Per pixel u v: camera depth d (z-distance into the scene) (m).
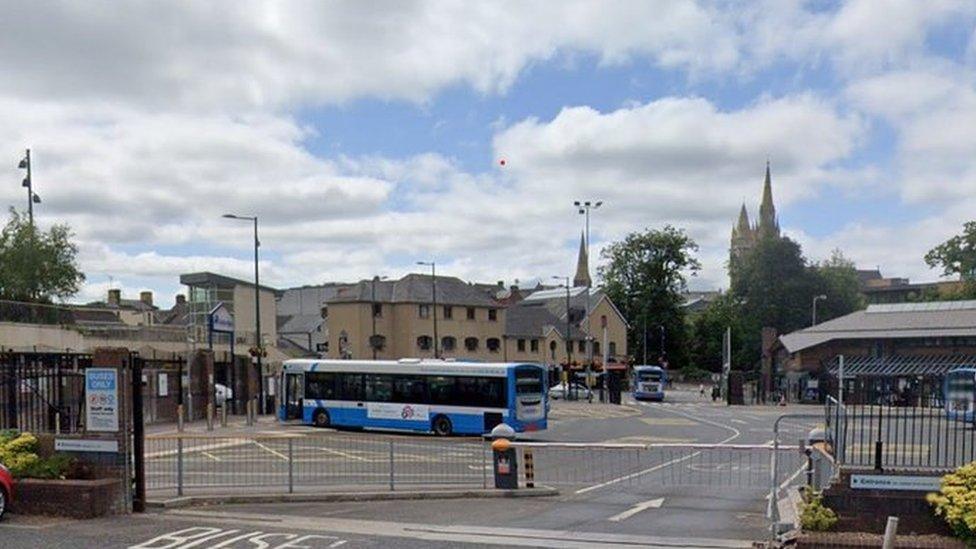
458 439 32.91
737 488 19.98
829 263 107.50
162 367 41.66
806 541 10.53
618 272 109.75
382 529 13.30
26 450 14.86
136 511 14.98
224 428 37.47
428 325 86.81
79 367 17.23
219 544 11.87
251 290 61.44
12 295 49.19
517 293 126.19
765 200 161.38
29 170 49.44
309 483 19.44
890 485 10.95
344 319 85.06
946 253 80.38
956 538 10.46
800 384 67.56
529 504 16.97
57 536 12.38
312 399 38.09
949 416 11.76
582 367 91.31
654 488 20.06
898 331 61.75
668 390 100.62
